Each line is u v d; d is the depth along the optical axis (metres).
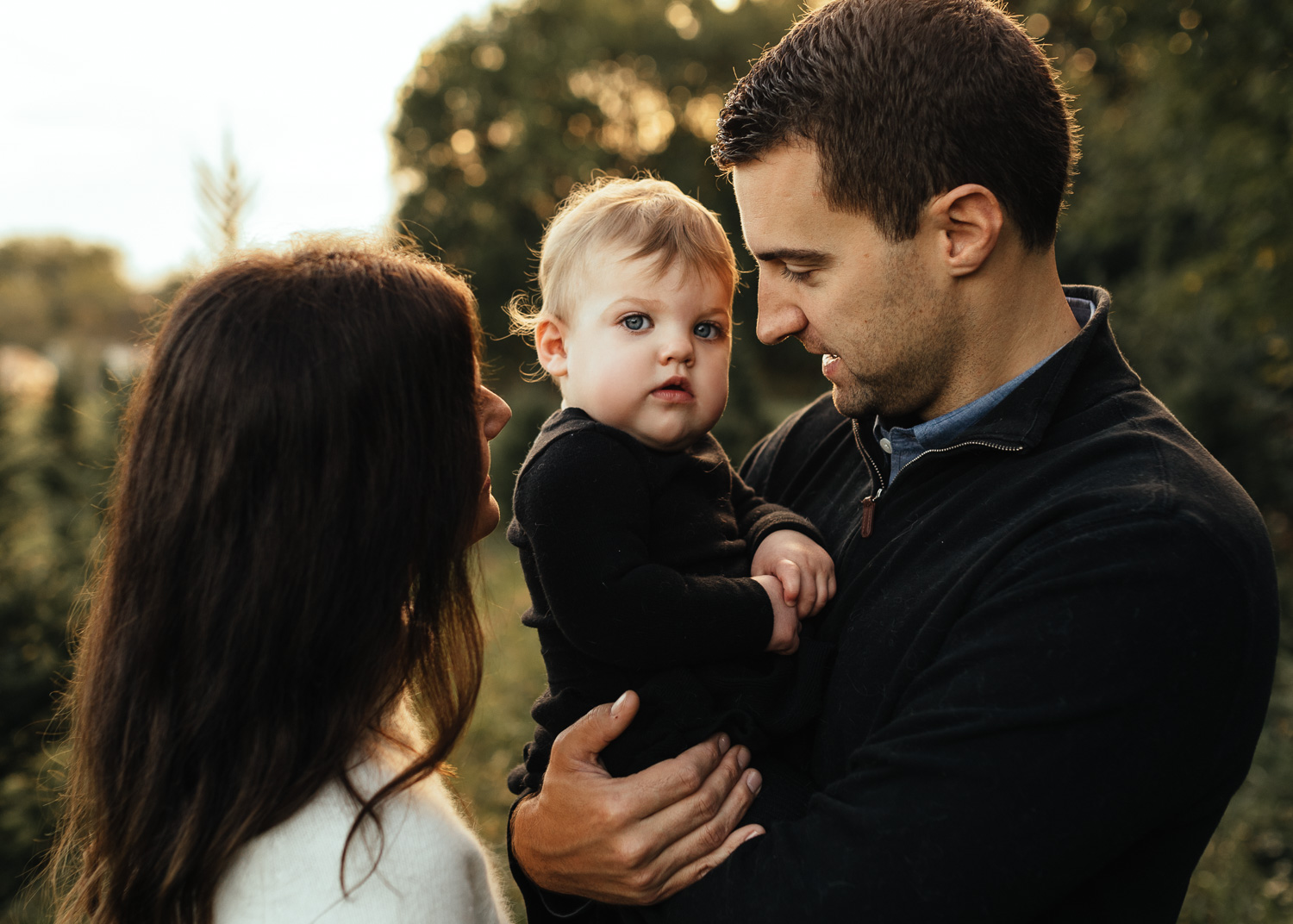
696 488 1.55
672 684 1.36
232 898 1.08
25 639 4.20
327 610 1.11
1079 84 12.42
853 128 1.33
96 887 1.19
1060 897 1.09
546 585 1.35
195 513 1.09
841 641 1.43
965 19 1.36
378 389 1.13
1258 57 6.91
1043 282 1.44
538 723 1.50
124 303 53.16
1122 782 1.06
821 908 1.09
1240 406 8.45
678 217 1.52
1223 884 3.47
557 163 25.55
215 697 1.08
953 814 1.07
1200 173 7.48
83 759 1.19
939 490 1.43
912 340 1.41
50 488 7.75
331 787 1.12
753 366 13.01
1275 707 4.71
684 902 1.21
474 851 1.22
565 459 1.37
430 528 1.18
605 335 1.48
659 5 29.81
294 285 1.14
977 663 1.14
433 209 26.02
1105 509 1.17
